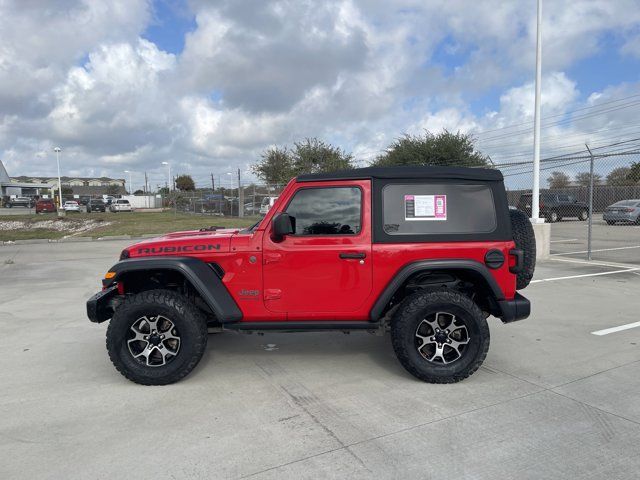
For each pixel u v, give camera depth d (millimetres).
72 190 101875
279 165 41656
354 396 3947
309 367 4648
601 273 9664
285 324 4270
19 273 10773
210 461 2986
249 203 32719
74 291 8656
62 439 3273
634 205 23250
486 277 4113
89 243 17875
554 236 18219
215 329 4457
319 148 38469
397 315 4141
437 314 4098
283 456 3035
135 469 2904
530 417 3523
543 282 8719
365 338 5602
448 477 2795
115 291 4492
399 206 4199
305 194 4254
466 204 4223
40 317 6730
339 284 4188
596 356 4816
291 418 3561
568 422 3441
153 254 4270
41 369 4648
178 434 3330
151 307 4090
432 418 3529
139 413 3666
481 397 3887
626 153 10109
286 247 4180
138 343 4266
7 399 3941
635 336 5473
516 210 4797
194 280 4082
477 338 4070
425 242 4156
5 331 6008
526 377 4293
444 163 31500
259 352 5117
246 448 3139
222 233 4688
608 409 3643
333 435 3297
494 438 3229
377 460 2979
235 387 4164
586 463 2926
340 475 2824
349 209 4211
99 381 4332
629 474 2812
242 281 4215
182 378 4234
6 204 60781
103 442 3229
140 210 53625
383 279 4168
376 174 4195
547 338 5438
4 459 3025
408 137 33906
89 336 5781
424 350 4227
